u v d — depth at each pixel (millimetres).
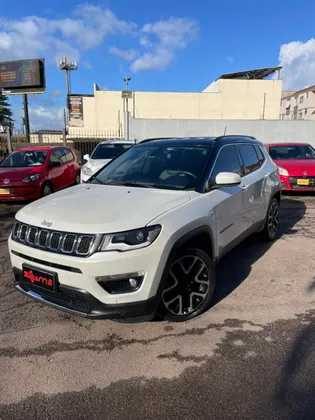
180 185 3301
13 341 2738
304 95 68938
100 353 2582
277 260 4410
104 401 2119
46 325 2973
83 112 41281
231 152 4027
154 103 41188
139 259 2426
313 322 2953
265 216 4758
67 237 2471
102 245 2383
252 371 2352
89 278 2383
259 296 3443
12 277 3998
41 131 20078
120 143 10133
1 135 15016
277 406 2049
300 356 2500
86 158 9320
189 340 2725
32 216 2783
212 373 2344
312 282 3754
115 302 2441
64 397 2154
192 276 3004
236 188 3725
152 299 2541
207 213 3027
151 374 2348
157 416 2002
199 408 2051
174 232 2615
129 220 2486
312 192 9000
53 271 2521
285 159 9016
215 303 3314
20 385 2256
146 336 2793
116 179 3701
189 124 17500
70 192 3340
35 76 25969
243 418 1972
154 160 3824
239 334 2791
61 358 2527
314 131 17812
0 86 26516
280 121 17656
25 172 8023
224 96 41719
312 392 2152
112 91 40906
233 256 4582
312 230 5777
